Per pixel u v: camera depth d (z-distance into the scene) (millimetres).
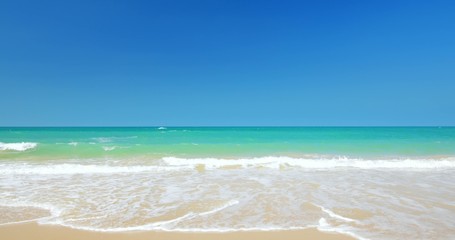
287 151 19344
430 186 9711
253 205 7402
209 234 5445
